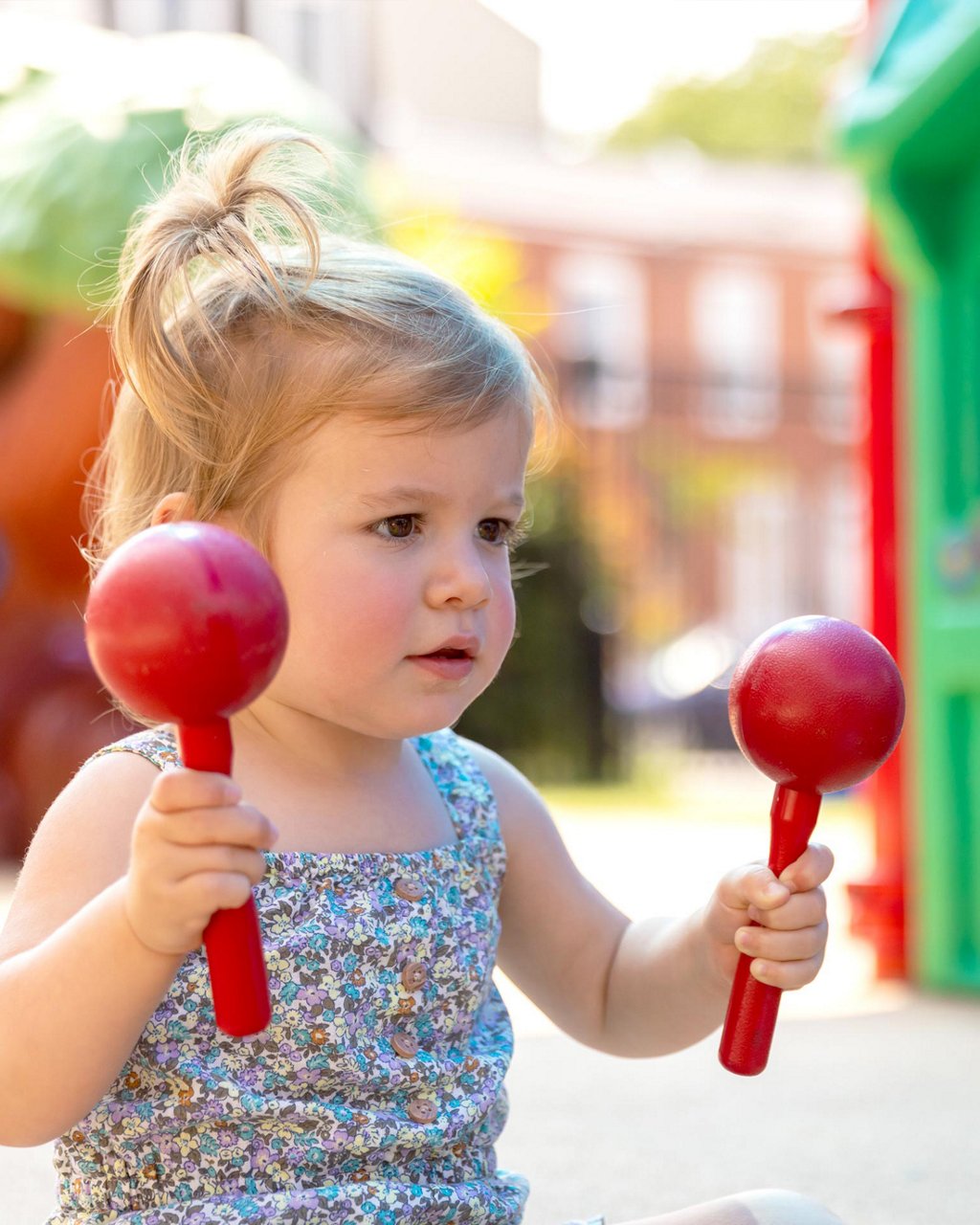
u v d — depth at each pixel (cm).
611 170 2138
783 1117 277
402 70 2325
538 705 1402
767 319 2211
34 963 131
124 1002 127
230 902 120
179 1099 144
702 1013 168
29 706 712
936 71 366
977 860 404
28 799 707
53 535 693
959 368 402
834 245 2230
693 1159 248
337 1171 146
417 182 1877
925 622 407
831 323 437
